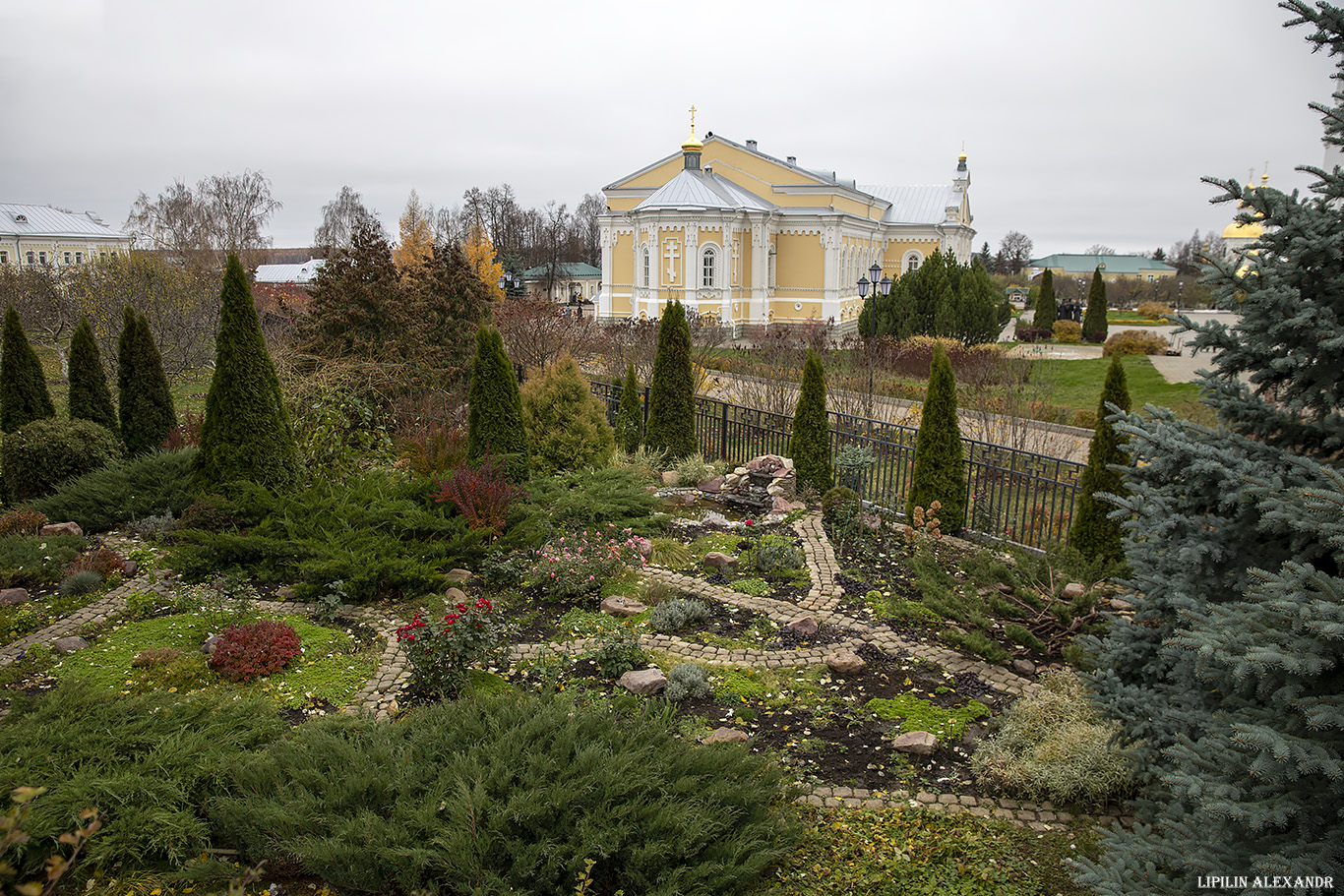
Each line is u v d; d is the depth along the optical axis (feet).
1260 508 12.62
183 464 34.06
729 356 86.99
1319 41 12.82
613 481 33.88
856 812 15.38
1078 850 14.44
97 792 13.73
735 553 29.04
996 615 23.67
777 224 140.87
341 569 24.36
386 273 50.65
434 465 33.37
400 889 12.65
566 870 12.59
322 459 36.06
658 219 126.31
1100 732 16.55
